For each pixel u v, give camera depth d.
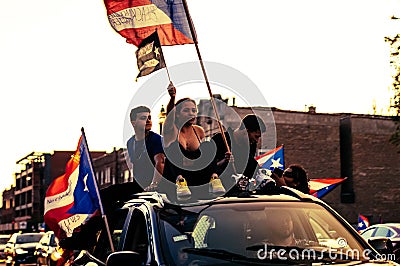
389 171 52.59
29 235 31.61
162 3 7.95
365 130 52.41
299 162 50.44
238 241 5.12
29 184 120.00
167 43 8.06
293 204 5.59
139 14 8.09
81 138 7.51
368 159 52.34
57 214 7.69
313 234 5.39
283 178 8.39
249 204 5.51
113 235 6.07
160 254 4.88
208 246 5.05
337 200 51.25
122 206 6.23
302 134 50.59
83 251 6.95
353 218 51.53
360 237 5.41
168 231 5.09
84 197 7.34
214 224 5.25
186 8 7.84
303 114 50.75
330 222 5.51
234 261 4.91
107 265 4.77
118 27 8.14
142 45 7.96
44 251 23.53
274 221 5.35
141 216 5.48
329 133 51.28
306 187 8.38
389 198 52.44
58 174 112.50
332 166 51.06
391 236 15.72
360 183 51.97
